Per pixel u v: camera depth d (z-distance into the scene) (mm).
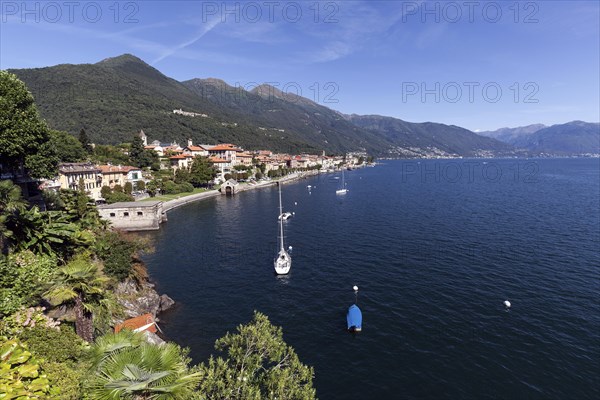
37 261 23359
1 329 16109
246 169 199125
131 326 31422
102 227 45438
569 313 35688
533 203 108438
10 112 38781
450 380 26281
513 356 28922
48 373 13219
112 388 8570
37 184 56781
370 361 28906
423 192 145125
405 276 47438
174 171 154625
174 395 8945
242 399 16031
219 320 36562
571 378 26094
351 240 67750
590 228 72250
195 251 62094
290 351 18906
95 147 146125
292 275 49281
